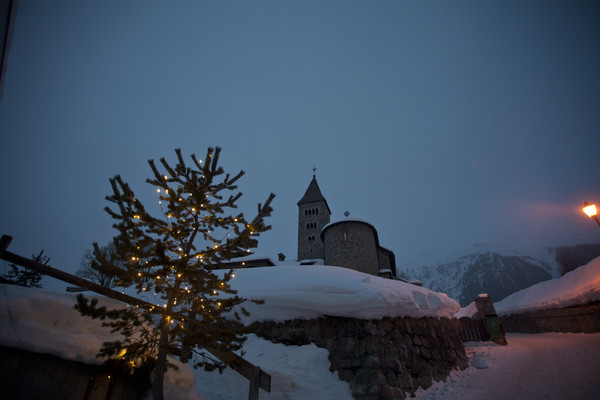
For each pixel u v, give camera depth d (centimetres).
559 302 1744
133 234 475
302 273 816
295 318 757
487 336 1478
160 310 464
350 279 768
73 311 443
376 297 693
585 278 1894
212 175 554
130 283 455
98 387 402
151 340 461
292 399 575
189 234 510
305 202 5553
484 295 1584
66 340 392
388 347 691
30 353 374
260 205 571
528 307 2050
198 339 459
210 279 502
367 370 631
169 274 490
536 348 1211
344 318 723
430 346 874
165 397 451
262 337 754
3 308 373
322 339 712
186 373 499
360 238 3612
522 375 833
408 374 688
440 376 822
